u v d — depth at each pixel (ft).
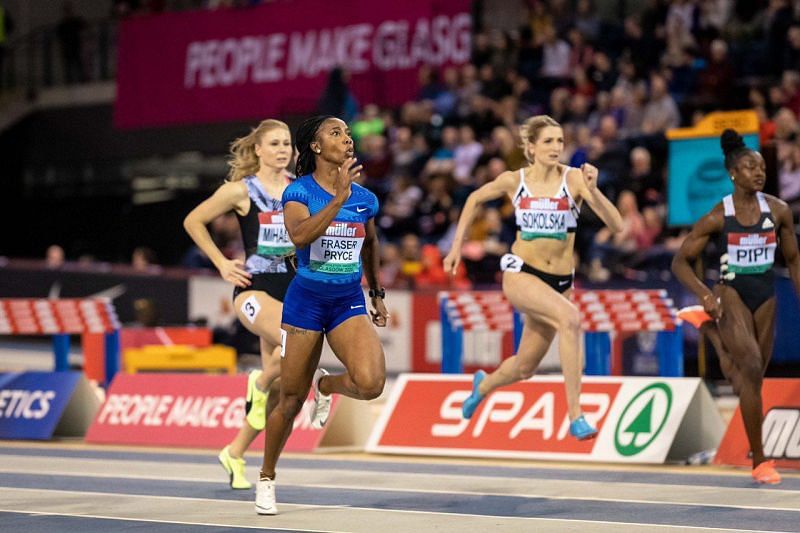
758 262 61.98
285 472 67.67
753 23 142.31
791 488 58.59
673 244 113.09
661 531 45.29
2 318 89.45
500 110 146.41
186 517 50.24
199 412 82.99
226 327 132.05
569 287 62.75
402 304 125.80
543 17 156.76
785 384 67.56
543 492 58.08
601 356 78.74
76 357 142.51
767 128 89.92
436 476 65.46
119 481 63.72
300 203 49.29
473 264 127.95
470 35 157.69
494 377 65.36
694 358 100.89
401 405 78.33
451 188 141.28
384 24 163.53
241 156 61.77
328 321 50.19
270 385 59.62
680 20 144.66
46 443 85.81
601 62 145.07
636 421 70.90
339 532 45.80
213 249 60.75
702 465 69.62
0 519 49.90
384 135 157.48
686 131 88.53
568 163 130.41
